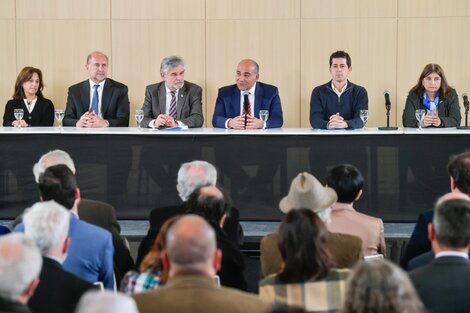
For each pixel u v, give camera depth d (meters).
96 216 4.83
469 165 4.44
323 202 4.12
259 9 8.84
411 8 8.76
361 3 8.77
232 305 2.83
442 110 7.45
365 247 4.53
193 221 2.91
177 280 2.87
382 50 8.80
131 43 8.90
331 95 7.47
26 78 7.93
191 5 8.88
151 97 7.66
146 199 6.53
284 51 8.84
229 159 6.46
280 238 3.28
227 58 8.88
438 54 8.77
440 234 3.19
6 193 6.55
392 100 8.80
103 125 7.11
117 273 4.53
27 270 2.76
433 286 3.11
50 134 6.48
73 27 8.90
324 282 3.23
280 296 3.23
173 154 6.48
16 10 8.91
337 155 6.41
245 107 6.86
